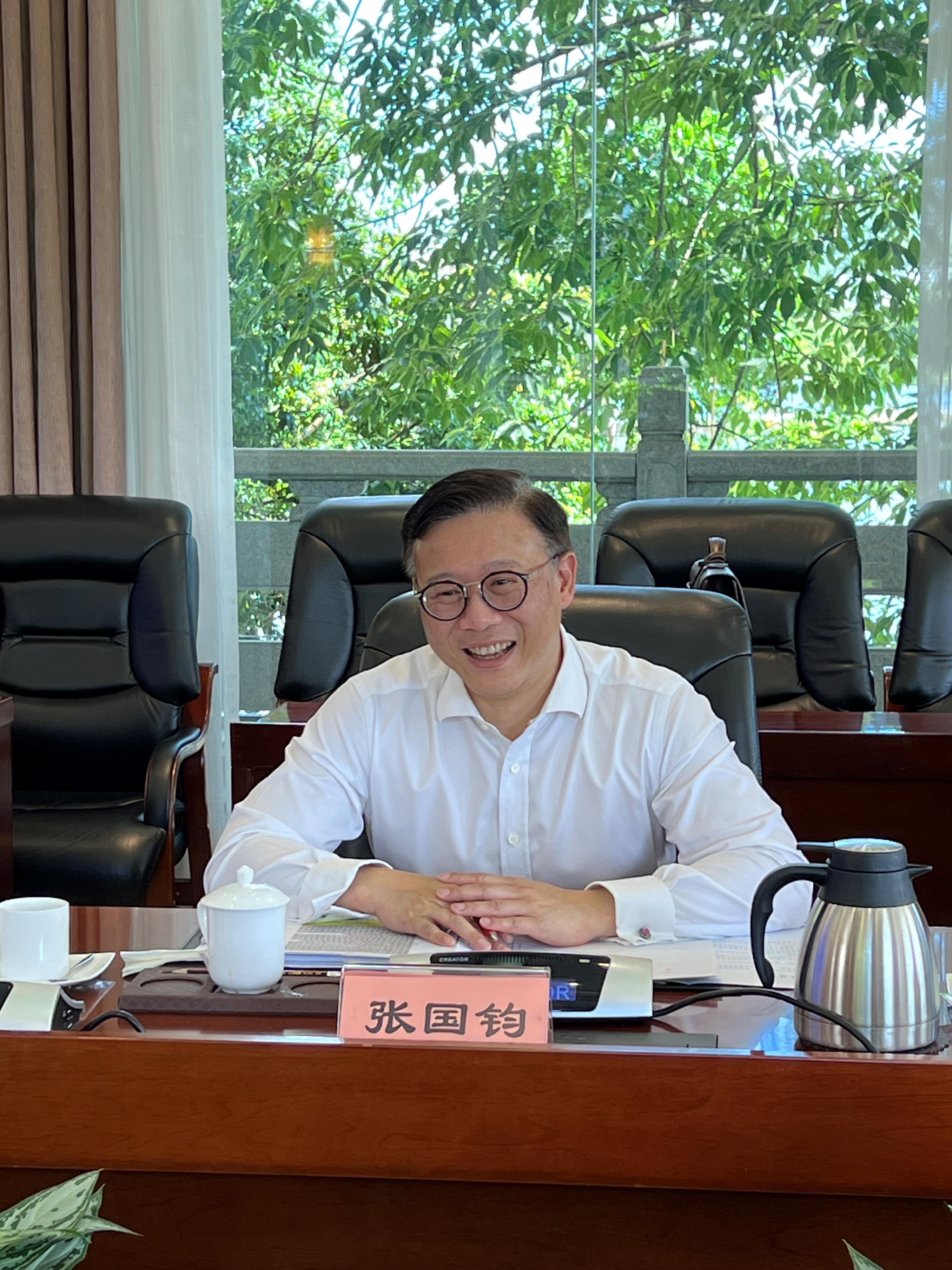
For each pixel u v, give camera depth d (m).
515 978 1.09
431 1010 1.08
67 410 3.99
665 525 3.17
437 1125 1.02
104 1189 1.04
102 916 1.57
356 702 1.74
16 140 3.90
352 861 1.54
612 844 1.71
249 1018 1.21
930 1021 1.13
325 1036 1.07
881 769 2.38
